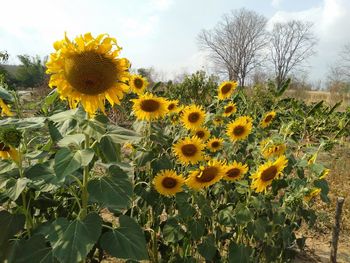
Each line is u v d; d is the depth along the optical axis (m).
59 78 0.66
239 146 1.42
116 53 0.66
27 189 0.82
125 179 0.71
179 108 1.57
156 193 1.11
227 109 1.76
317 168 1.14
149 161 1.12
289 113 3.19
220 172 0.98
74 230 0.66
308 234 1.74
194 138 1.12
